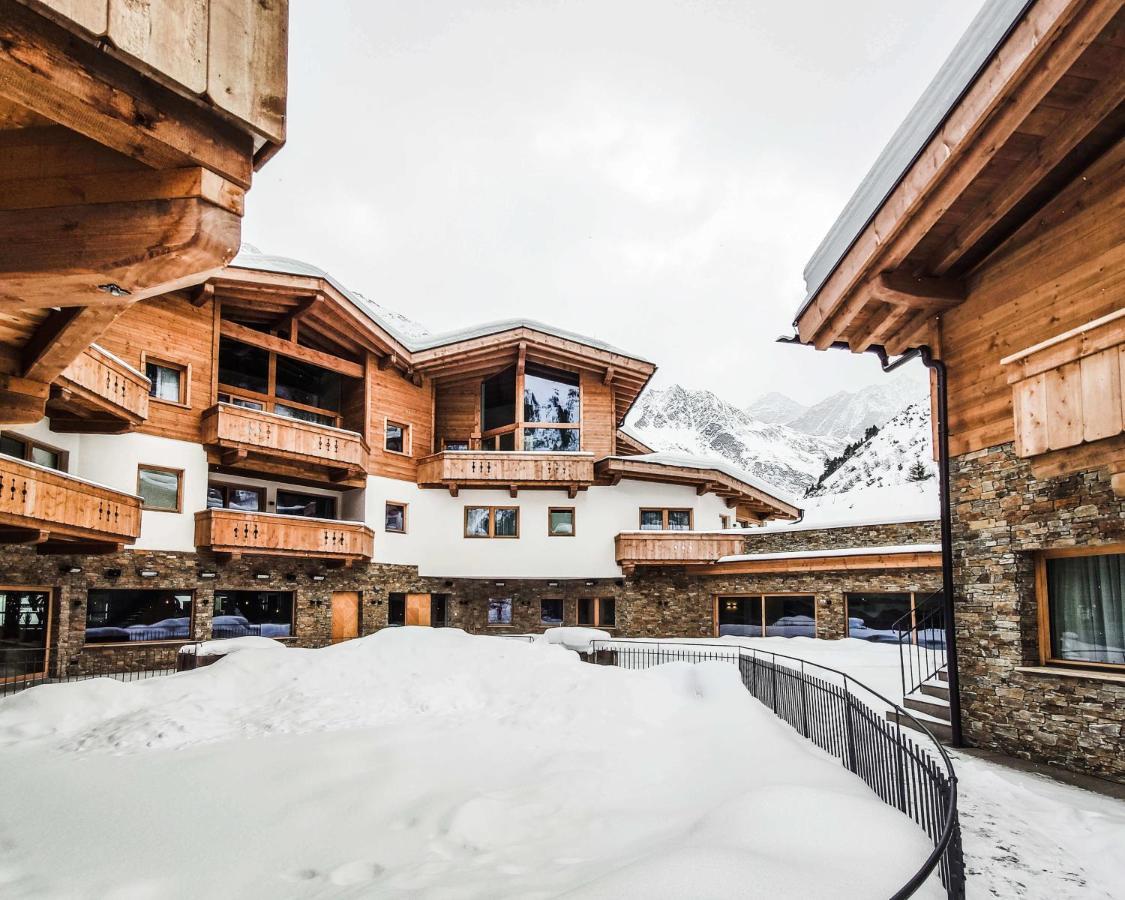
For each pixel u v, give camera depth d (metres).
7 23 1.61
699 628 21.72
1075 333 5.62
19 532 12.01
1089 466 5.68
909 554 17.45
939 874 3.79
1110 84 5.09
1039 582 7.05
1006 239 7.20
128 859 4.71
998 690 7.21
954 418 8.02
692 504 23.89
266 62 2.12
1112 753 5.96
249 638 14.46
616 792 6.03
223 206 2.07
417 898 3.97
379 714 9.42
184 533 17.02
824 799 4.54
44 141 2.12
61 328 3.84
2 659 13.44
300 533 18.58
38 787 6.26
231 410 17.42
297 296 19.30
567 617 23.00
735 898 3.29
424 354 22.70
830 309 8.30
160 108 1.88
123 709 9.32
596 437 24.11
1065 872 4.24
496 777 6.49
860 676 12.41
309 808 5.65
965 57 5.49
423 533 22.77
